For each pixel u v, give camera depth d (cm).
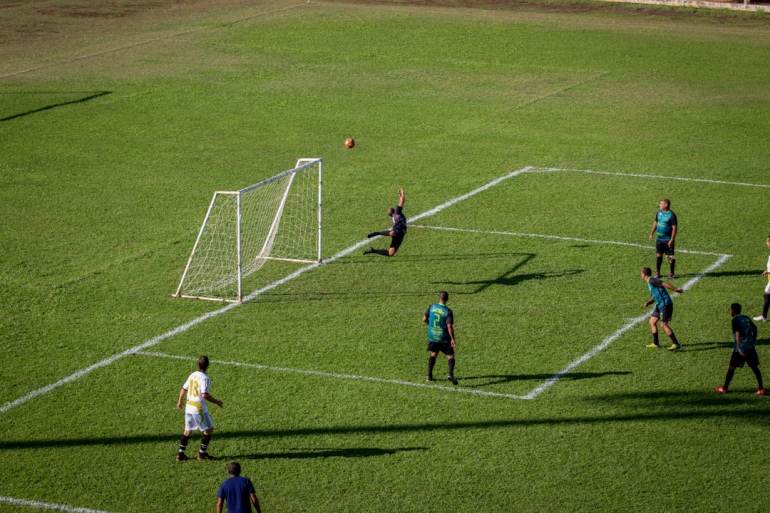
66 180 4047
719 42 6912
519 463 1809
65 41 7056
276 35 7225
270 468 1803
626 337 2408
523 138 4741
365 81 5994
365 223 3472
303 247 3209
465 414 2008
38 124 4988
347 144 3284
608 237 3262
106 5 8319
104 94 5622
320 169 3045
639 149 4509
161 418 2006
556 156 4406
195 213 3600
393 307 2647
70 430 1956
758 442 1873
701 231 3312
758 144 4569
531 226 3397
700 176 4041
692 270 2928
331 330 2480
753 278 2847
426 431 1936
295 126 4988
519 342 2386
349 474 1781
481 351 2331
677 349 2327
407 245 3209
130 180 4044
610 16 7850
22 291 2792
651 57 6525
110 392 2128
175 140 4716
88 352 2347
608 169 4172
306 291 2792
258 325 2522
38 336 2450
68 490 1736
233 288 2822
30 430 1956
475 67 6350
